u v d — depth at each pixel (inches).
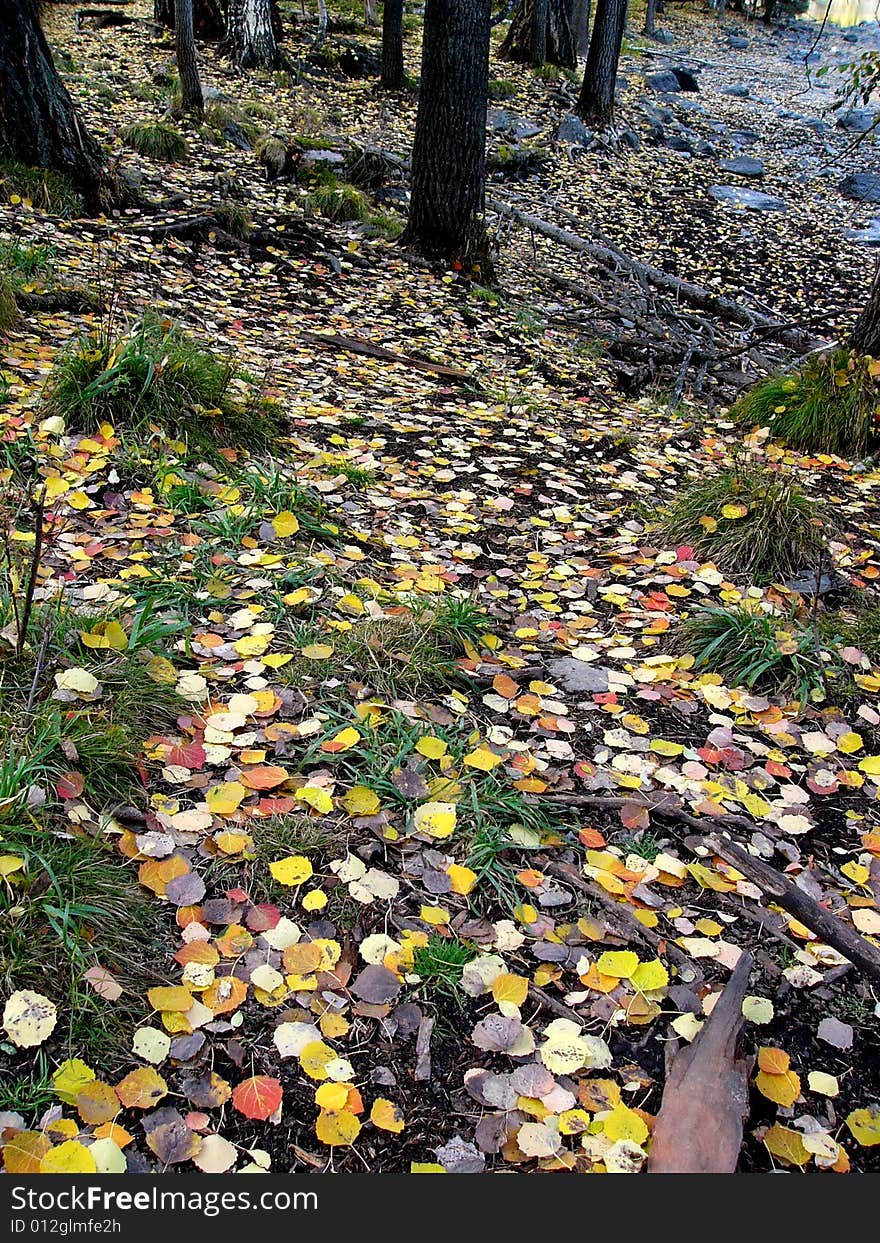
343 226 367.2
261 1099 70.4
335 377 231.5
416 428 206.8
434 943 84.4
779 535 159.0
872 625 142.5
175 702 106.5
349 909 87.5
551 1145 69.3
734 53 1178.0
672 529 167.9
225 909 84.7
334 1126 69.7
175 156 393.1
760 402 238.7
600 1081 75.1
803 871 98.2
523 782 104.8
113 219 292.5
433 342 275.9
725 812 104.8
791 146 765.3
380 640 121.5
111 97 481.7
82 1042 71.9
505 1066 76.2
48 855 81.8
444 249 343.9
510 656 128.5
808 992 85.9
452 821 95.3
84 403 159.0
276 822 94.2
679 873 95.6
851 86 264.1
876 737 122.5
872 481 204.7
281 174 412.8
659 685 127.5
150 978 78.0
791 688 128.6
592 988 82.7
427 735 108.4
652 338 323.6
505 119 606.2
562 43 764.0
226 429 172.7
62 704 98.0
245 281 285.4
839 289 472.4
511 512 176.7
